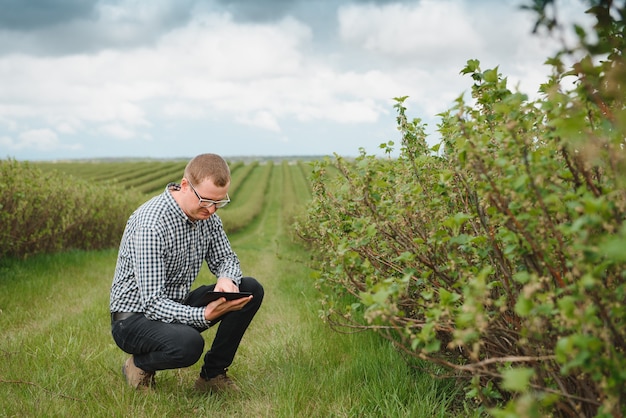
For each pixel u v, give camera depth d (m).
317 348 3.84
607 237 1.52
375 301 1.80
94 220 12.66
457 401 2.93
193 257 3.34
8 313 5.35
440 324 2.10
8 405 2.91
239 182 71.75
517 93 1.92
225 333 3.32
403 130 2.95
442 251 2.54
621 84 1.54
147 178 62.59
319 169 3.28
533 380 1.99
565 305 1.45
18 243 8.55
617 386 1.52
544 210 1.69
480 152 1.85
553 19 1.48
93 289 6.98
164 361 3.09
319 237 4.36
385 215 2.60
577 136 1.54
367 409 2.85
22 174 9.36
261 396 3.20
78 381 3.32
